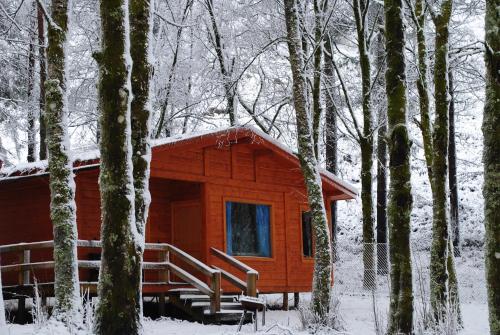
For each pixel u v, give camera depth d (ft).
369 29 75.46
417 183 113.80
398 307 30.53
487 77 22.98
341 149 106.32
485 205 22.30
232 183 54.34
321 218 44.60
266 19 74.64
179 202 55.42
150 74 32.01
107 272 27.99
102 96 28.96
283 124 79.61
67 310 31.53
